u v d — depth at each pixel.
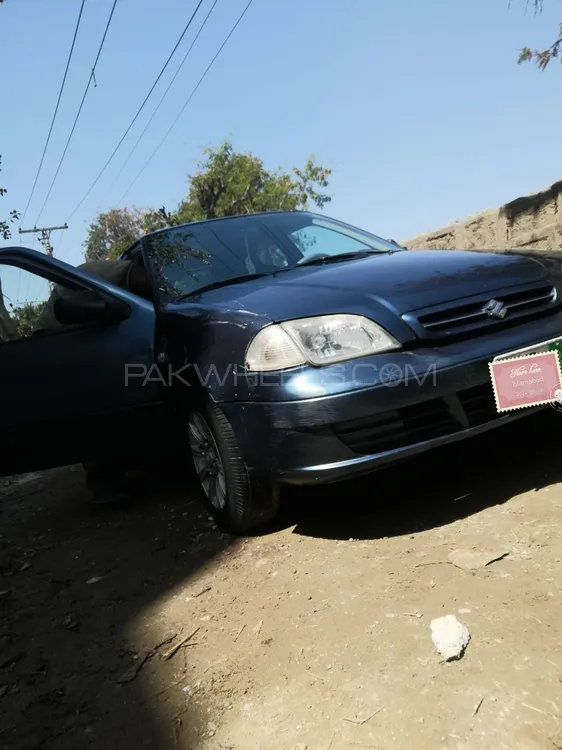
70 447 3.49
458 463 3.20
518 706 1.62
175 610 2.48
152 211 25.53
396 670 1.84
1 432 3.43
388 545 2.56
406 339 2.46
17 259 3.57
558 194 8.81
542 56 7.83
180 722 1.87
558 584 2.06
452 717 1.63
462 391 2.49
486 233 10.22
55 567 3.22
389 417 2.43
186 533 3.23
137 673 2.15
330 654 1.98
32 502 4.71
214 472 3.05
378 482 3.19
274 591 2.42
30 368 3.43
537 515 2.51
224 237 3.88
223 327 2.73
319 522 2.92
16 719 2.04
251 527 2.93
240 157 23.69
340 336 2.46
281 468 2.52
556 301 2.73
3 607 2.86
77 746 1.87
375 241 4.06
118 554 3.19
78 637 2.46
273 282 3.07
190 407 3.05
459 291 2.63
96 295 3.45
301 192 25.28
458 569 2.26
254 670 2.01
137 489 4.24
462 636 1.87
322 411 2.38
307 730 1.71
